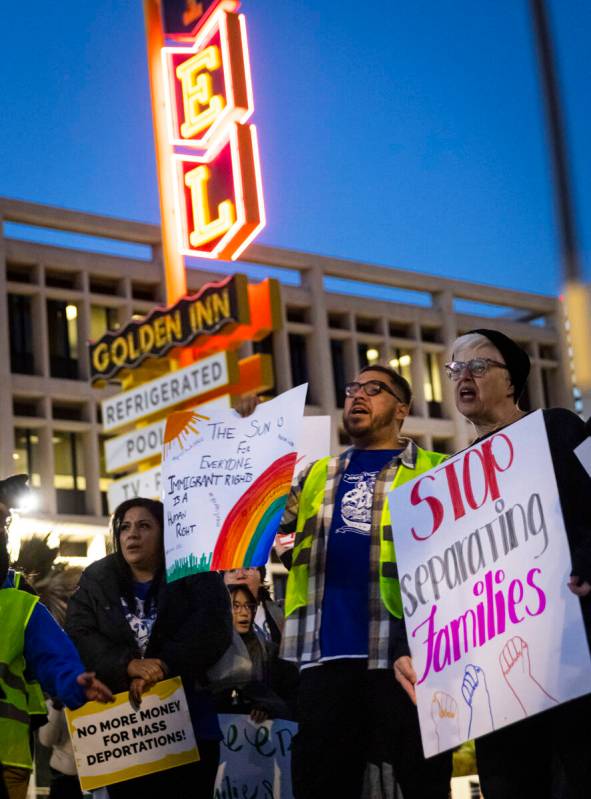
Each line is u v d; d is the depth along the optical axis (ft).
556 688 15.30
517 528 16.07
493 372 17.94
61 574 27.50
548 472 15.92
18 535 28.12
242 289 72.08
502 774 16.28
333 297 167.73
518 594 15.89
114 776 20.71
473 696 16.07
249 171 75.92
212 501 20.85
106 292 153.89
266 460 20.77
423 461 20.15
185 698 21.01
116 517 21.99
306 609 19.67
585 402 15.84
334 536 19.81
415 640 16.79
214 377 69.56
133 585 21.75
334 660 19.15
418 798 18.71
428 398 175.32
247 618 25.59
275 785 25.17
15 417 142.31
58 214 148.15
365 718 19.12
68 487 145.38
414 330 175.73
